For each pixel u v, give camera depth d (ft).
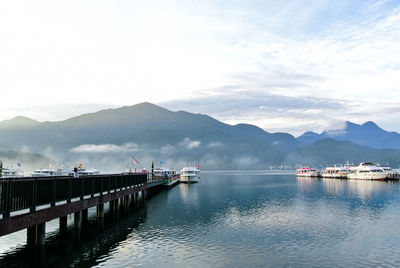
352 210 165.27
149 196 247.91
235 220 135.44
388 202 198.08
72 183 89.76
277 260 81.97
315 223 129.08
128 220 133.90
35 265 75.15
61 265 75.25
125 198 158.51
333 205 186.39
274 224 126.93
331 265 78.74
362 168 503.20
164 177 374.63
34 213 68.95
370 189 301.43
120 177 141.28
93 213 149.28
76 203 91.45
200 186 394.52
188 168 492.95
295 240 101.45
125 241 97.55
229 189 334.65
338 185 370.73
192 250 89.35
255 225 124.57
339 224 127.13
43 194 73.87
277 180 570.46
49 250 87.25
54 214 78.28
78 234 98.32
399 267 77.61
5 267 73.46
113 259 80.38
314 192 280.31
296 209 170.71
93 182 106.11
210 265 77.51
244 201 211.41
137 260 80.02
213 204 193.98
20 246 89.10
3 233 58.13
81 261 78.33
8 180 60.23
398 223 128.88
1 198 58.44
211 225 124.06
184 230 114.42
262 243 97.66
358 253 88.28
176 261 79.82
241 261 80.64
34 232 80.48
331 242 99.30
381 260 82.64
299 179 579.89
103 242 95.86
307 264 79.20
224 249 90.74
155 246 92.58
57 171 309.01
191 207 178.91
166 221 131.85
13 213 98.48
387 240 101.76
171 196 248.32
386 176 458.09
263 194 267.18
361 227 121.29
